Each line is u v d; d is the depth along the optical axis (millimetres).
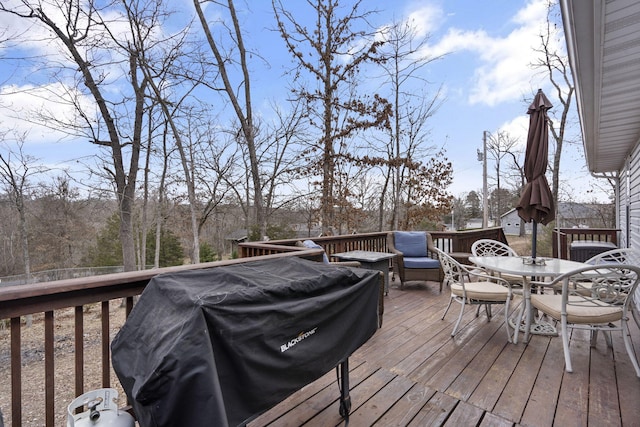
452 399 2066
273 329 1263
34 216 14688
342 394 1836
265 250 3799
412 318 3633
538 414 1912
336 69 10477
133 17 8891
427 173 13578
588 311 2512
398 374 2379
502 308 3973
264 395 1211
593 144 4949
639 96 2941
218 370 1097
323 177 11328
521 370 2432
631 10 1750
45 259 15109
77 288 1533
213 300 1161
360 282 1761
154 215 13898
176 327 1111
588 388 2184
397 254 5012
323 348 1479
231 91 8820
